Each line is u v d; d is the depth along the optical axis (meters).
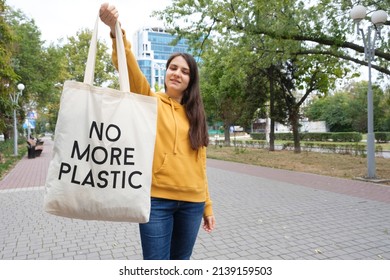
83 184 1.54
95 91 1.58
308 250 4.07
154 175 1.90
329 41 11.22
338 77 16.36
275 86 19.91
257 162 15.48
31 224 5.33
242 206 6.52
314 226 5.10
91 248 4.23
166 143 1.92
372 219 5.50
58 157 1.54
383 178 9.49
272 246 4.22
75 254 4.02
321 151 21.11
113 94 1.61
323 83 17.89
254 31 11.26
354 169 11.76
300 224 5.22
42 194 7.88
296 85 19.30
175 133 1.94
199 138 2.01
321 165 13.44
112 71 32.72
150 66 76.69
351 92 49.81
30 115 26.09
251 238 4.54
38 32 24.61
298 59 14.56
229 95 23.75
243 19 11.27
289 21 10.75
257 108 22.02
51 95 28.97
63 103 1.56
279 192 8.00
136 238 4.61
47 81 25.56
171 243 2.13
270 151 22.20
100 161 1.55
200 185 2.06
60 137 1.54
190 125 2.03
